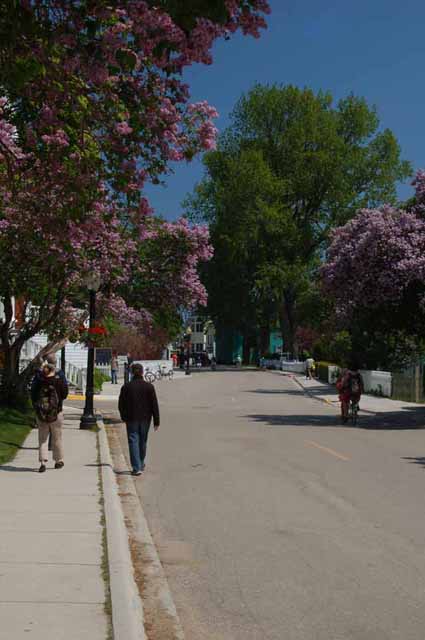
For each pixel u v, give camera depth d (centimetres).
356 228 3041
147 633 624
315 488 1322
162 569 818
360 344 5156
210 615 671
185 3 658
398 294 2877
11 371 2753
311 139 7300
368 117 7562
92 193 1259
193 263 2820
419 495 1249
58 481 1345
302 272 7294
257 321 8594
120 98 1098
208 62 852
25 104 1278
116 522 984
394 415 3183
